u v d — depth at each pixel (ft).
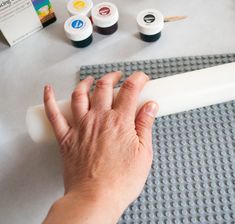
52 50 2.37
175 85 1.71
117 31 2.39
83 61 2.30
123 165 1.49
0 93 2.24
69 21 2.24
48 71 2.29
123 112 1.61
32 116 1.76
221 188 1.81
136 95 1.65
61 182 1.94
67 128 1.67
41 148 2.04
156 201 1.80
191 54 2.24
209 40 2.28
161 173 1.87
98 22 2.25
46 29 2.46
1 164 2.02
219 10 2.39
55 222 1.33
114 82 1.79
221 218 1.73
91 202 1.38
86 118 1.63
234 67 1.73
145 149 1.59
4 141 2.08
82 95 1.70
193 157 1.90
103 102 1.65
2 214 1.89
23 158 2.02
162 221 1.75
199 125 1.99
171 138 1.96
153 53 2.27
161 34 2.33
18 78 2.28
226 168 1.86
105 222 1.36
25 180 1.97
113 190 1.42
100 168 1.48
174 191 1.82
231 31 2.30
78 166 1.54
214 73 1.72
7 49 2.41
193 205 1.77
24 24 2.32
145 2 2.50
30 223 1.85
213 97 1.73
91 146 1.55
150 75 2.16
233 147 1.91
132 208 1.79
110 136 1.55
